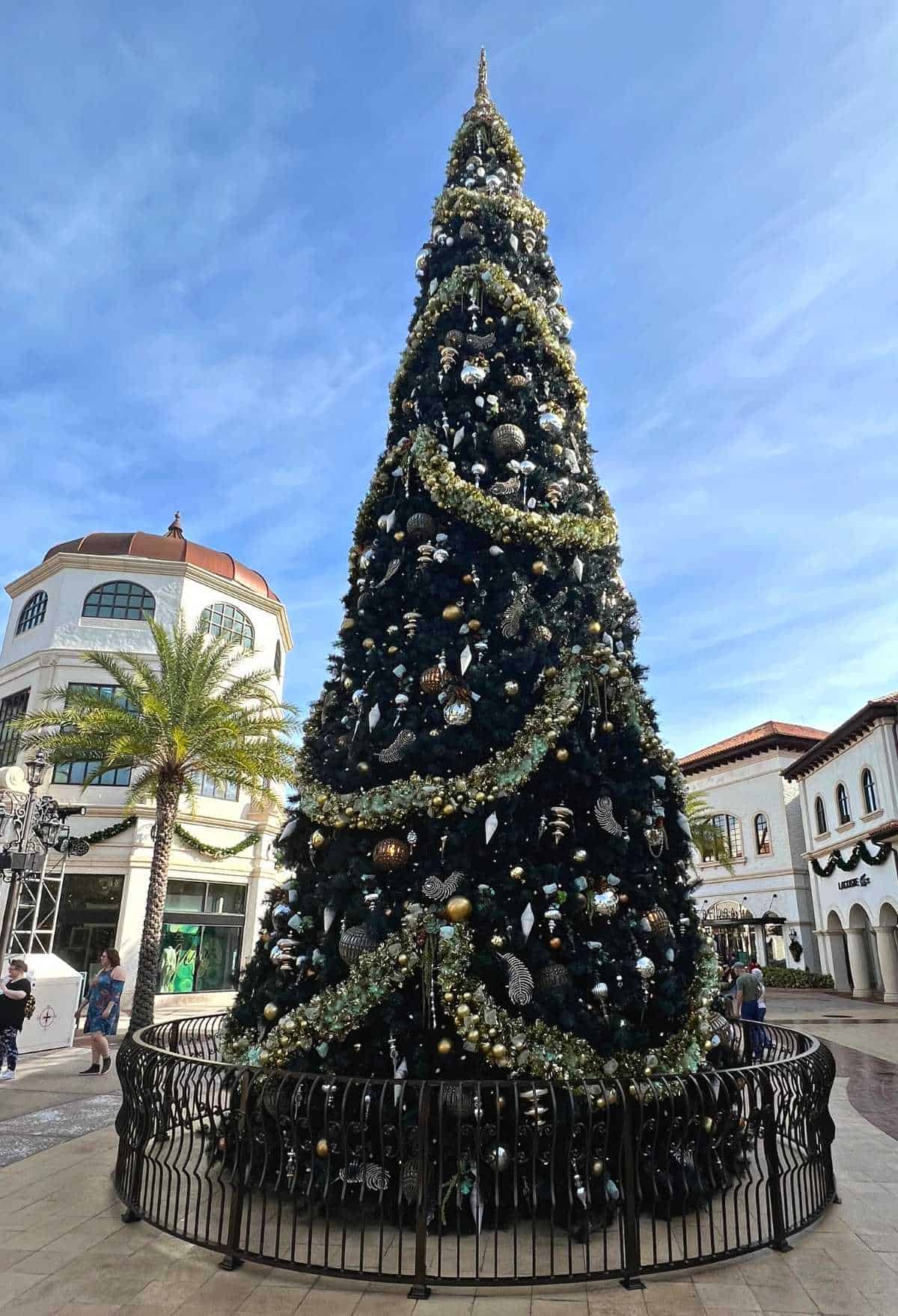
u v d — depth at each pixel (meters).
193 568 25.31
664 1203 4.62
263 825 24.80
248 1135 4.30
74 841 16.47
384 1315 3.57
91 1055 12.05
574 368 7.17
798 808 32.50
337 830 5.31
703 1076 4.35
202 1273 4.02
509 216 7.75
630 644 6.18
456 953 4.57
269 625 27.62
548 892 4.79
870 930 26.05
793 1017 19.20
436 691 5.43
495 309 7.11
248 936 24.19
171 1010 20.98
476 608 5.69
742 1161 5.37
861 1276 3.99
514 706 5.39
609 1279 3.93
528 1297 3.75
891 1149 6.67
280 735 19.28
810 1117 4.91
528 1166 4.38
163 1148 6.25
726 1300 3.72
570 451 6.50
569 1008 4.66
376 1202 4.50
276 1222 4.57
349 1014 4.59
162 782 16.88
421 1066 4.48
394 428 6.99
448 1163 4.38
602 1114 4.45
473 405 6.49
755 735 34.56
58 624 24.25
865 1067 11.56
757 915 33.12
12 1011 10.13
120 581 25.02
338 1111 4.58
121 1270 4.05
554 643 5.68
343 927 4.96
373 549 6.30
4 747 24.02
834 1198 5.16
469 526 6.12
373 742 5.46
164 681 17.36
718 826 35.66
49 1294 3.78
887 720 23.28
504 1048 4.36
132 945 21.44
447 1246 4.21
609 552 6.54
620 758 5.51
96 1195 5.23
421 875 4.96
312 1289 3.85
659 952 5.07
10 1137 6.93
